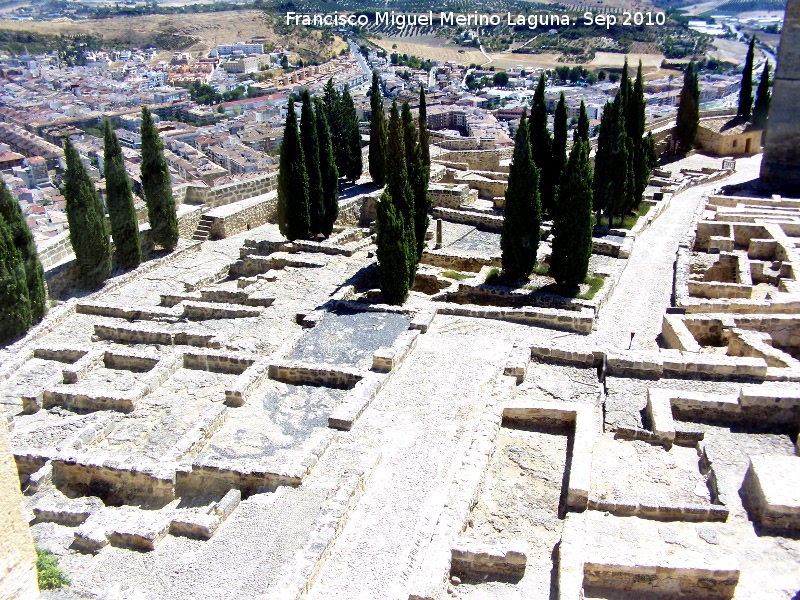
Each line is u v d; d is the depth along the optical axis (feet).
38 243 98.63
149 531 46.29
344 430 57.11
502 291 86.48
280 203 104.37
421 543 41.65
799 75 131.34
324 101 132.36
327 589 41.45
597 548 39.52
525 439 52.60
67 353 74.64
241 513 48.14
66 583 43.24
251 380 64.75
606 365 60.75
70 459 54.75
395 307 79.92
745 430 51.90
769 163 139.23
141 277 99.60
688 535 41.50
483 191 137.28
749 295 87.15
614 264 98.84
